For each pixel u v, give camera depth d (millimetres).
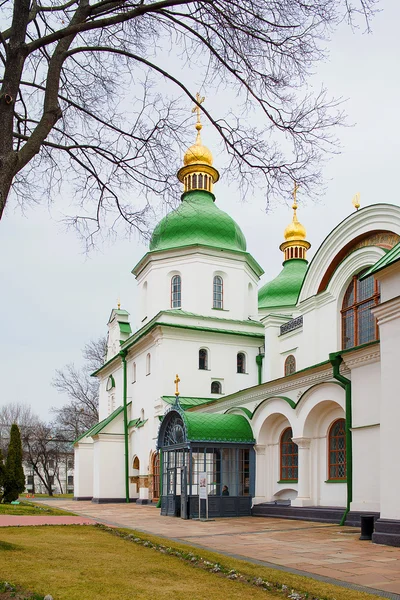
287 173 10289
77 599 7359
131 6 9484
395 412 14398
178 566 10234
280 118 9992
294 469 22828
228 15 9625
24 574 8781
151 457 33531
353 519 17641
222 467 24141
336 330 23062
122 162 11273
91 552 11531
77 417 58438
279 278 46688
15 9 8617
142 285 39094
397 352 14539
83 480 40562
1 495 30016
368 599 8016
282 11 9336
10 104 8375
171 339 33750
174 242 37094
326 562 11391
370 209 21578
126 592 7879
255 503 23578
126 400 38281
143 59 10188
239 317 36406
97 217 11750
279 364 32219
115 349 44094
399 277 14844
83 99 11328
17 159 8297
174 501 23531
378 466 16844
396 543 13594
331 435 20438
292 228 47500
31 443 68562
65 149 10719
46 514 22984
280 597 8117
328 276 24109
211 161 39938
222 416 24766
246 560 11617
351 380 18297
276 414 23109
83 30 9070
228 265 36875
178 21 9883
